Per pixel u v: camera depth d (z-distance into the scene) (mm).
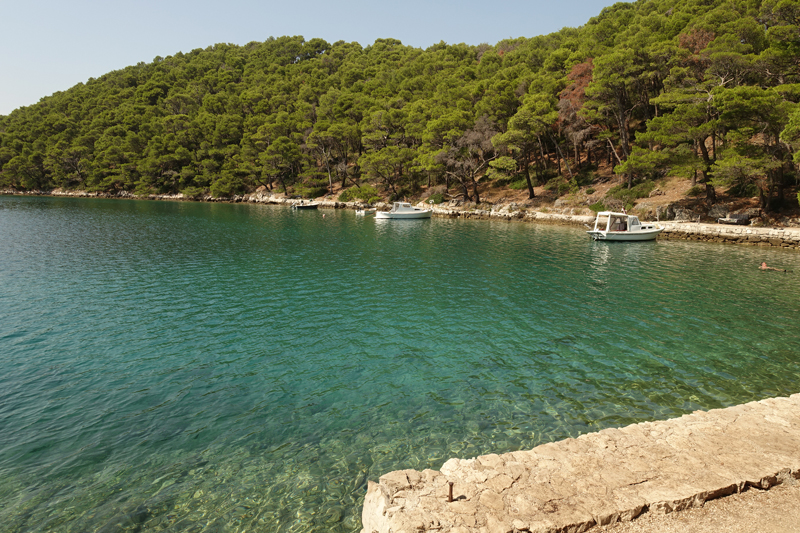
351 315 18922
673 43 46250
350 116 92250
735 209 41375
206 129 108500
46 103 158000
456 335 16578
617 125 59594
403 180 83000
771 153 36188
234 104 116000
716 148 42906
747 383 12586
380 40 172250
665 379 12852
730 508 6137
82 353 14641
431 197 72062
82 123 129625
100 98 143375
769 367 13648
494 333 16781
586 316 18812
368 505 6551
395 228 51781
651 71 46812
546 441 9727
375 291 22906
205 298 21344
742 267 28672
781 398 9672
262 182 99312
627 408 11188
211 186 98688
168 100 129375
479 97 72750
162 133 114062
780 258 31453
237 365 13906
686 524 5820
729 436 7973
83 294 21688
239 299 21250
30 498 8039
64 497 8078
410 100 88438
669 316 18797
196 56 185375
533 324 17812
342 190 90000
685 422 8578
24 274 25531
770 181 38094
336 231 48562
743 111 35344
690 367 13688
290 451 9523
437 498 6270
